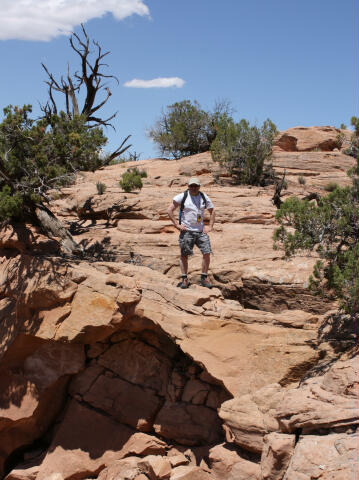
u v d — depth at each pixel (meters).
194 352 8.70
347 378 6.41
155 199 13.69
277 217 8.59
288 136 23.25
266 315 8.76
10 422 10.30
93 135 11.65
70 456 10.06
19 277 10.52
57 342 10.29
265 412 7.55
